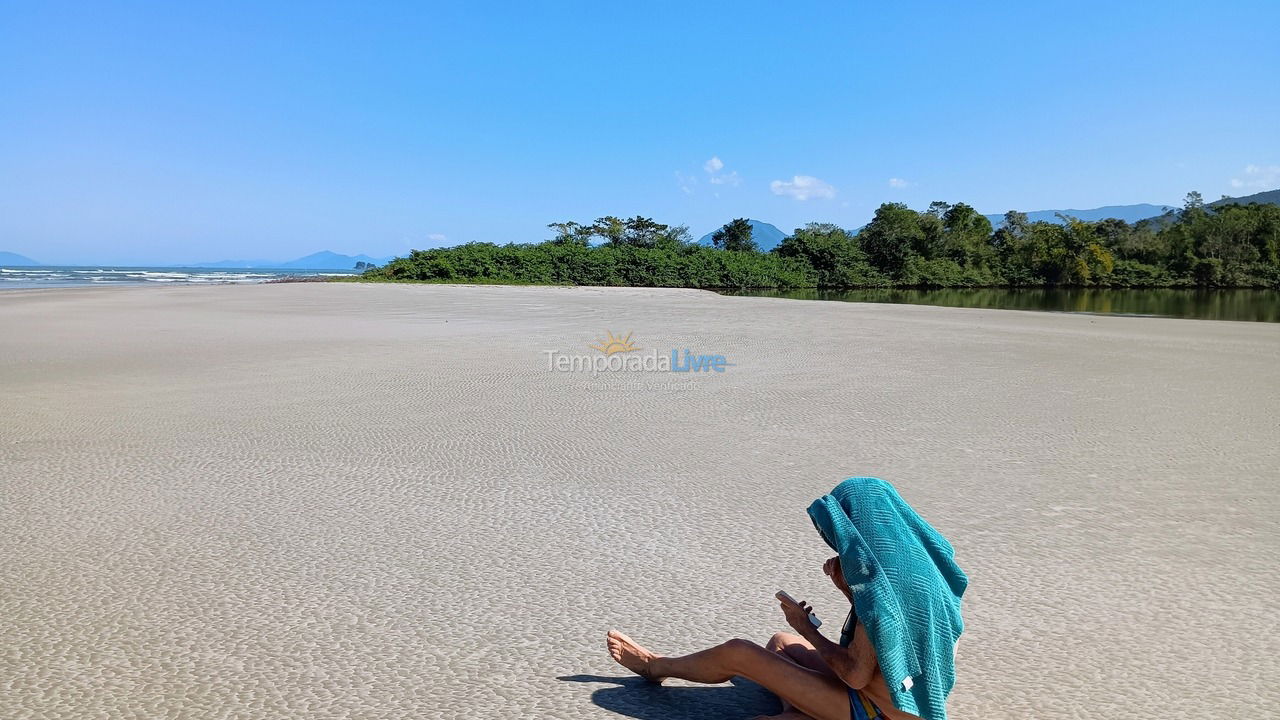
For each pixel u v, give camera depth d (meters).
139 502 5.91
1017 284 88.12
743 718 3.20
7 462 7.02
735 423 8.96
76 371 12.65
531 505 5.91
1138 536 5.30
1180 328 23.73
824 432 8.50
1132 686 3.39
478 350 15.88
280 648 3.71
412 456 7.33
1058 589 4.43
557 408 9.79
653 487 6.40
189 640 3.78
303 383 11.57
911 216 95.19
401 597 4.29
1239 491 6.36
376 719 3.11
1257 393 11.26
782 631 3.92
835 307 33.38
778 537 5.27
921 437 8.27
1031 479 6.69
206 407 9.66
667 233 98.06
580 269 70.19
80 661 3.57
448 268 65.88
